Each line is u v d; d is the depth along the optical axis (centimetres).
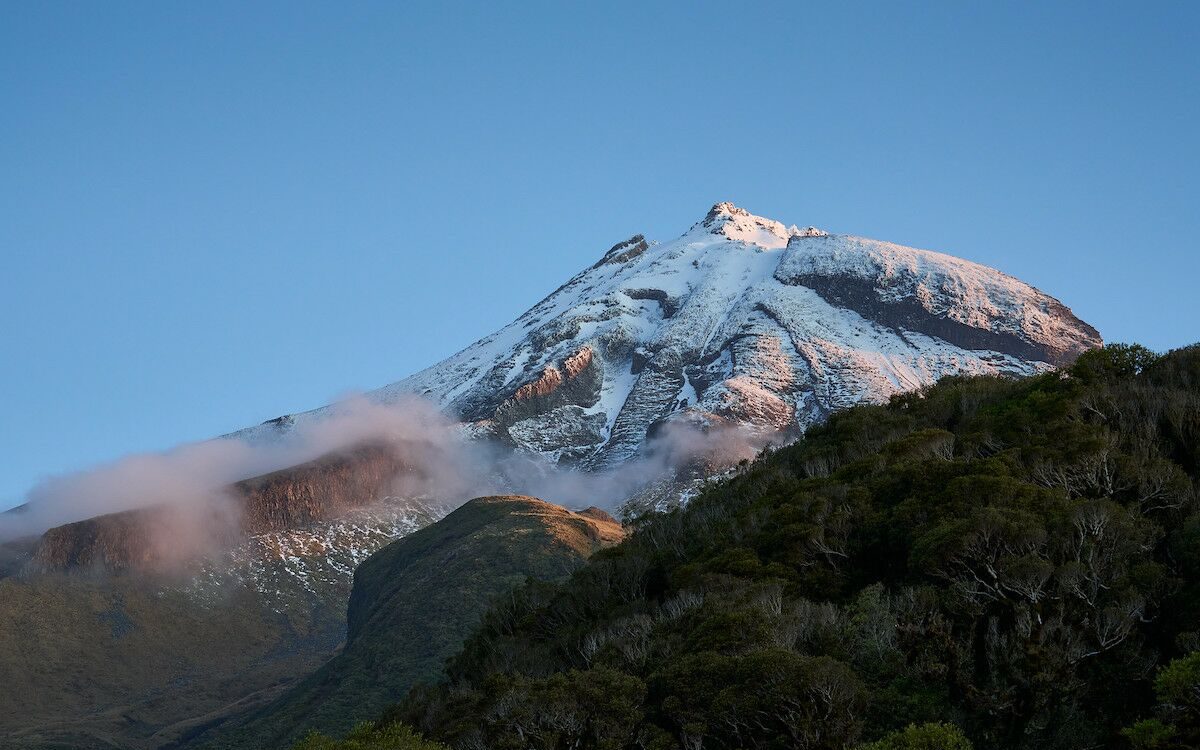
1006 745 5419
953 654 5775
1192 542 6312
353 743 5728
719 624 6278
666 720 5947
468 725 6356
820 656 5675
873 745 4725
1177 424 8125
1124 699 5488
